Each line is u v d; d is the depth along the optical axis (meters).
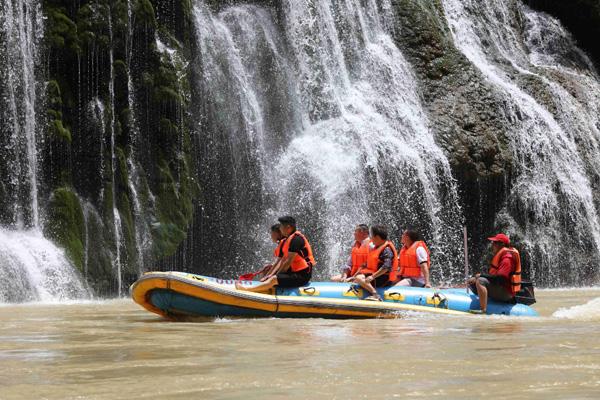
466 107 27.91
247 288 9.88
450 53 29.02
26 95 17.89
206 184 22.17
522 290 10.67
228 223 22.47
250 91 24.19
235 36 24.30
